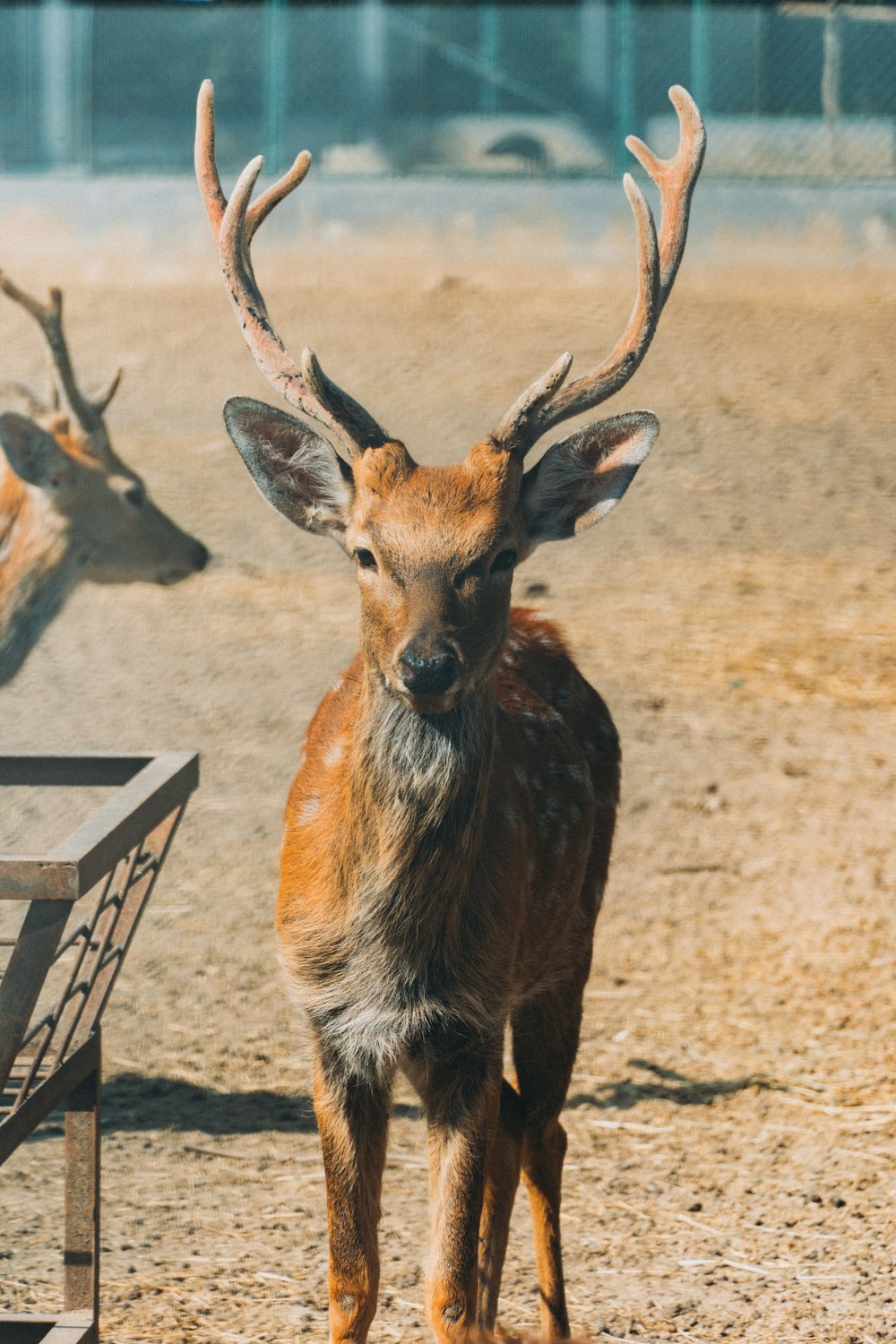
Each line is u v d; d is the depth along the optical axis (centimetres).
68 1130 857
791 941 1609
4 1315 852
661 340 3809
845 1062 1373
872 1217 1145
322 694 2209
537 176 4625
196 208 4512
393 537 857
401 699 852
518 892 905
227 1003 1487
